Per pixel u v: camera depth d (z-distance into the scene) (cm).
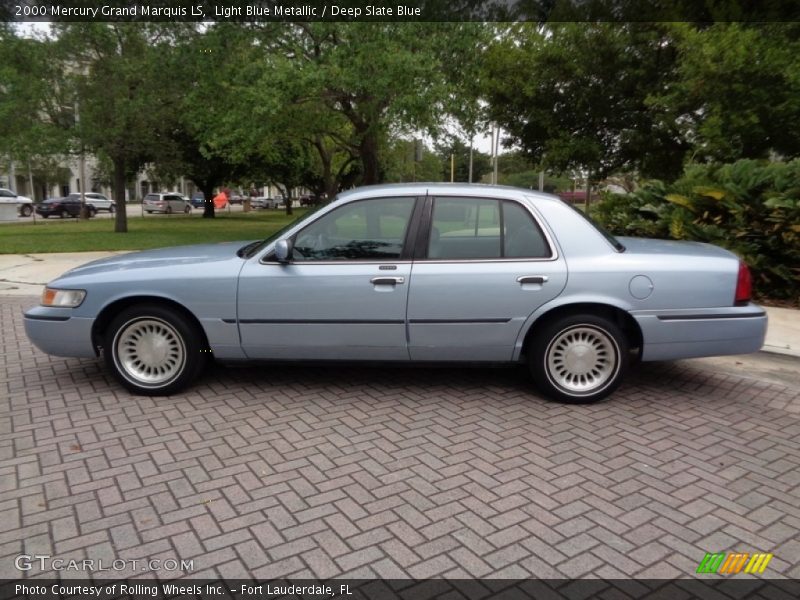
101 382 539
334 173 3897
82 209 3816
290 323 481
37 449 404
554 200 488
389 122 1627
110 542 302
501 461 389
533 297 468
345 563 287
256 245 537
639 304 468
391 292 471
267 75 1425
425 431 435
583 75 1309
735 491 354
